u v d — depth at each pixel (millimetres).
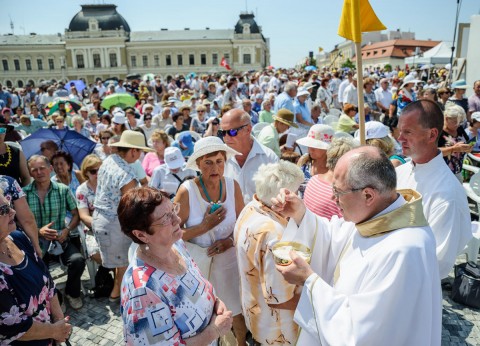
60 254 3779
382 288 1537
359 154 1699
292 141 5672
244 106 8930
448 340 3018
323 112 10656
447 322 3234
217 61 75250
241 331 2881
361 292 1641
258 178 2297
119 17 77125
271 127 4945
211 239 2775
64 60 74375
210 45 74375
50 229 3660
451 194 2336
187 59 74750
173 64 74812
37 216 3738
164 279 1746
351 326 1599
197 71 75000
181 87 21062
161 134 5621
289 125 5801
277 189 2195
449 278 3922
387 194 1663
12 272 2025
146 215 1734
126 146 3617
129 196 1794
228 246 2764
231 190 2871
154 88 18812
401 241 1568
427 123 2381
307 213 2107
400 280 1515
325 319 1670
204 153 2605
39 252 2881
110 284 3918
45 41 76812
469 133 6191
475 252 3568
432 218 2379
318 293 1721
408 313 1518
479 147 6094
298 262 1812
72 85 18578
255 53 75000
